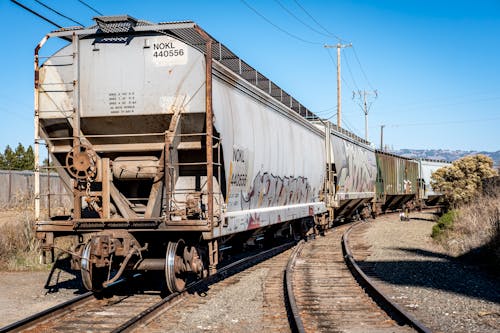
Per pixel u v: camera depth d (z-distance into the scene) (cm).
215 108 861
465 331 692
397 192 3628
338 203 2109
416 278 1109
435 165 5103
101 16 806
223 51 1104
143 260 866
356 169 2561
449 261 1362
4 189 2605
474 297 908
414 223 2802
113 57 851
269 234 1486
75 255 803
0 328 650
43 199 1786
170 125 827
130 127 857
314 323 730
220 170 895
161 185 831
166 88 838
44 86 861
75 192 820
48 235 848
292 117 1518
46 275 1155
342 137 2362
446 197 2828
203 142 855
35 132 859
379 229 2397
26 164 5106
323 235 2092
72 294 956
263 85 1400
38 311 820
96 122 855
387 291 969
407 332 676
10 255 1293
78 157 802
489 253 1329
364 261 1386
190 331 679
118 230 813
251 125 1084
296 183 1503
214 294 922
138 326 677
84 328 685
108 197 810
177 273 850
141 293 934
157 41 844
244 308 820
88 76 854
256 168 1116
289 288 891
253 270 1217
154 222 810
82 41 859
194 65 837
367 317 764
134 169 837
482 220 1731
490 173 2702
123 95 845
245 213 1029
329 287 1009
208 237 820
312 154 1734
